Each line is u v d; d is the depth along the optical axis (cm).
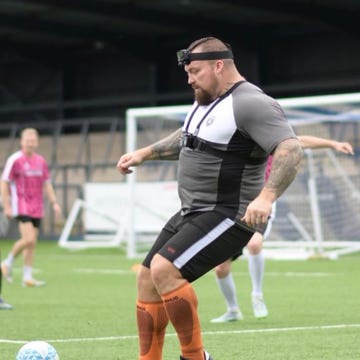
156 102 10388
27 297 3856
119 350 2345
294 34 9512
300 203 6184
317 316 3028
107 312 3266
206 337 2536
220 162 1680
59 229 9069
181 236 1673
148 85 10519
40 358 1795
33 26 9425
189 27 9200
